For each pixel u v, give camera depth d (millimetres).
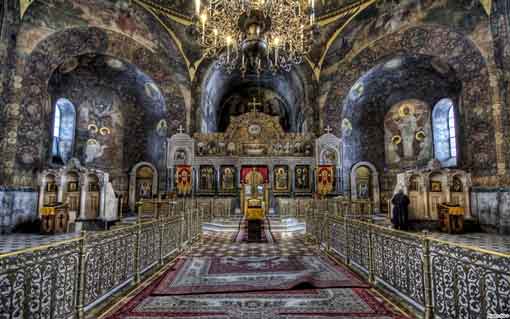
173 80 19109
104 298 4469
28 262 2994
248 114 20078
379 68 18000
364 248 5902
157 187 19734
